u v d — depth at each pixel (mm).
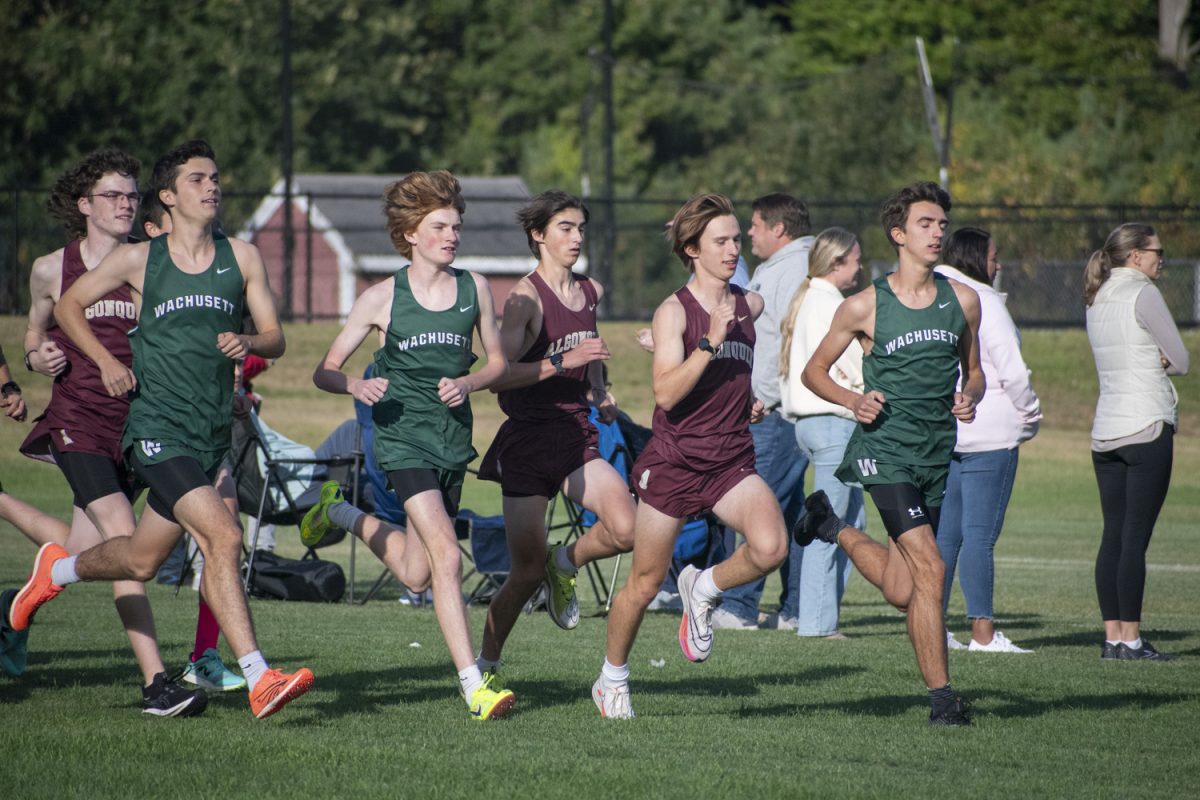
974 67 168750
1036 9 172750
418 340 20812
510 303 22609
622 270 147375
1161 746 19625
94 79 161625
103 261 19859
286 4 105875
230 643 18953
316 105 172000
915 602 20750
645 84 183125
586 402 22672
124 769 17156
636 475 20672
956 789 17031
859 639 30188
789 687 23750
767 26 194125
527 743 19031
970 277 29234
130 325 21156
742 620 32594
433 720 20359
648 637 29578
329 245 143250
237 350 19078
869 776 17609
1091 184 140750
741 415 20641
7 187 92500
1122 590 27938
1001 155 150875
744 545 20406
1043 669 26062
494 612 22688
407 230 20922
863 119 163875
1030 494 67625
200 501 19125
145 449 19391
